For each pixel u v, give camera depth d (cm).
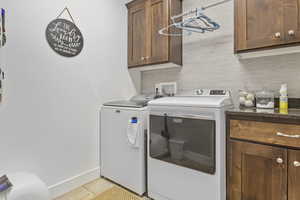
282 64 154
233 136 129
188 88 212
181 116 142
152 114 161
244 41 143
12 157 138
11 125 137
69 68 176
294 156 105
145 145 172
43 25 155
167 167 152
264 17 133
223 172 130
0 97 131
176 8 202
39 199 122
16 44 139
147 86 255
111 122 194
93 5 196
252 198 121
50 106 162
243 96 164
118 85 227
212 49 192
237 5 146
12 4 136
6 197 109
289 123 106
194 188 137
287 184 107
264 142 116
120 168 186
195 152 136
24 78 144
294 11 121
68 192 175
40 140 155
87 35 191
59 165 169
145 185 174
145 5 212
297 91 148
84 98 190
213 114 127
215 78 191
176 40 204
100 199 165
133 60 228
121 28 229
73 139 181
